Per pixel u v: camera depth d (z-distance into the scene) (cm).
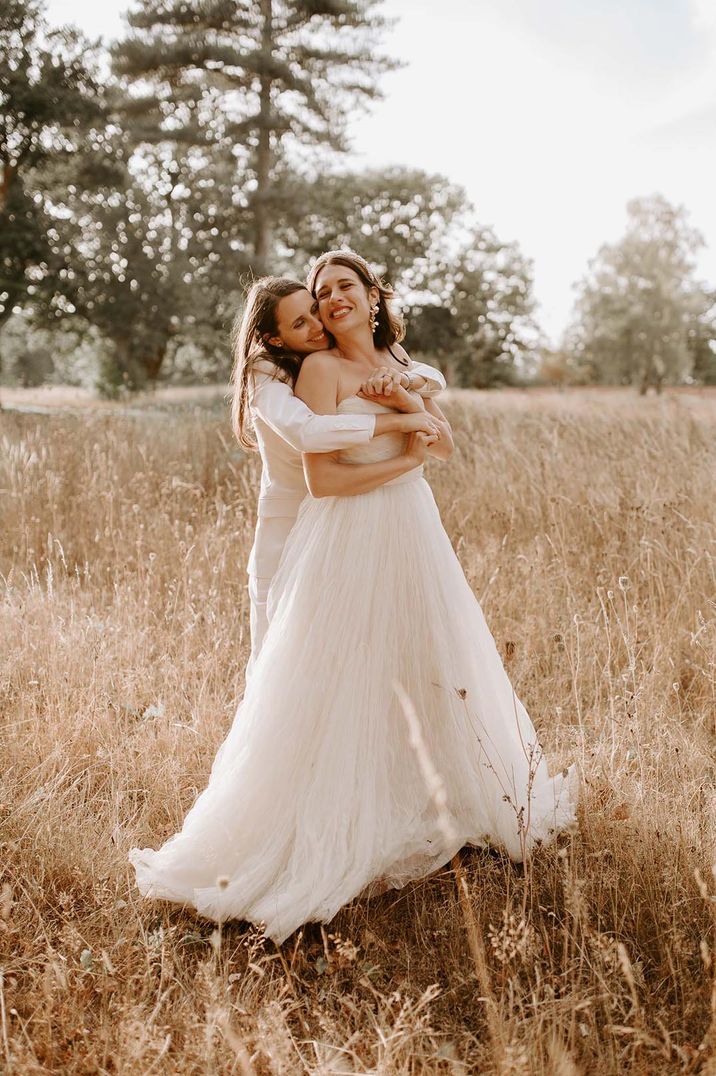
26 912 218
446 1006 196
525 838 229
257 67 2252
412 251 3956
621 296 3947
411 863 241
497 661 256
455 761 240
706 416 804
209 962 204
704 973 192
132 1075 167
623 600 397
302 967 211
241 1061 162
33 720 304
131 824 263
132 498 554
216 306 2873
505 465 620
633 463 607
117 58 2281
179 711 324
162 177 2906
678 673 341
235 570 447
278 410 220
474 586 412
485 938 213
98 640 365
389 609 229
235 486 578
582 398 1241
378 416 227
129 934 214
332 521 230
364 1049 183
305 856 221
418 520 238
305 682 224
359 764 226
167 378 3334
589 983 193
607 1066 170
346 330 232
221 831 224
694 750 286
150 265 2805
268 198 2541
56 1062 176
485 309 4484
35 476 570
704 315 4400
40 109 2538
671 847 233
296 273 3488
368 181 3653
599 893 218
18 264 2769
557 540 468
